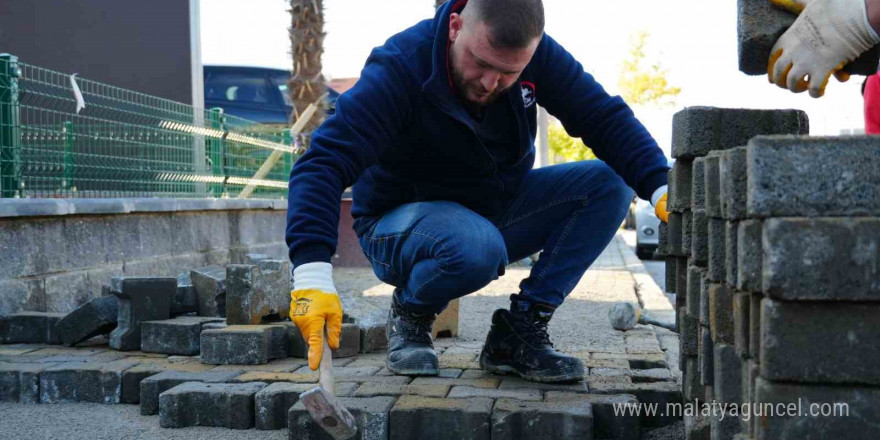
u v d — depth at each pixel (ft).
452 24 8.84
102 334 13.69
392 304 11.12
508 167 10.12
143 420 10.22
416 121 9.27
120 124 19.30
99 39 29.99
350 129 8.64
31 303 15.48
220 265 24.11
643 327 16.42
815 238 5.27
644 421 9.80
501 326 10.64
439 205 9.75
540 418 8.68
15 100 15.65
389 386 9.94
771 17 7.38
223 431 9.68
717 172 6.88
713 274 6.92
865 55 7.32
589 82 10.01
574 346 13.91
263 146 28.37
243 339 11.62
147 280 13.05
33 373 11.19
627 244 57.00
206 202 22.57
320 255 8.18
